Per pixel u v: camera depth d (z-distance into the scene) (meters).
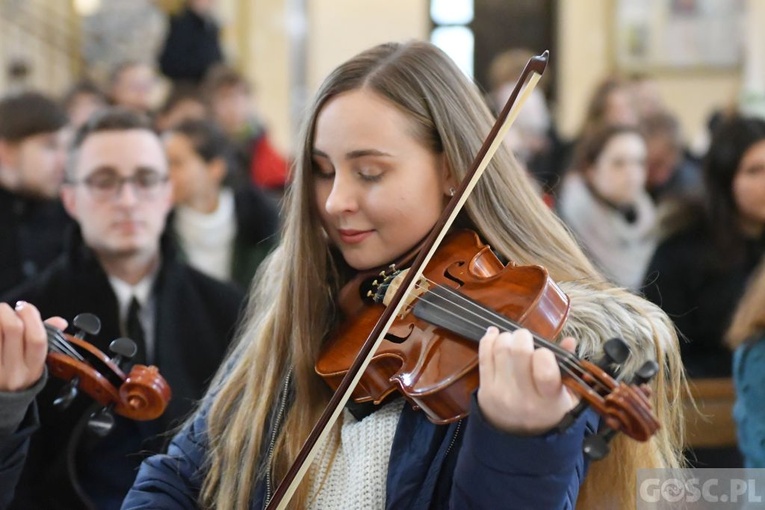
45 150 5.34
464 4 16.95
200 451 2.65
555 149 8.82
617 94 8.30
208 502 2.60
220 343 4.03
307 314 2.61
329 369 2.53
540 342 2.15
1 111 5.38
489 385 2.06
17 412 2.30
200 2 11.93
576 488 2.28
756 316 3.36
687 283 4.87
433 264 2.54
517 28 16.95
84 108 7.93
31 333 2.26
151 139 4.02
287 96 15.79
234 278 5.54
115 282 3.99
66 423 3.58
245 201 5.57
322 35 16.70
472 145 2.55
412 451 2.35
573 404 2.10
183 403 3.83
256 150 8.48
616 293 2.52
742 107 8.35
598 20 16.30
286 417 2.59
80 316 2.49
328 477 2.46
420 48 2.61
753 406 3.33
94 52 13.94
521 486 2.08
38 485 3.58
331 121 2.50
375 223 2.50
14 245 5.15
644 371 2.06
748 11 14.97
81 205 3.95
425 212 2.53
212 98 8.45
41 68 13.81
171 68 11.86
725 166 4.86
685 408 4.11
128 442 3.62
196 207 5.43
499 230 2.61
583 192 6.14
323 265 2.65
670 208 5.02
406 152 2.49
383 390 2.43
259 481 2.53
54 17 13.91
